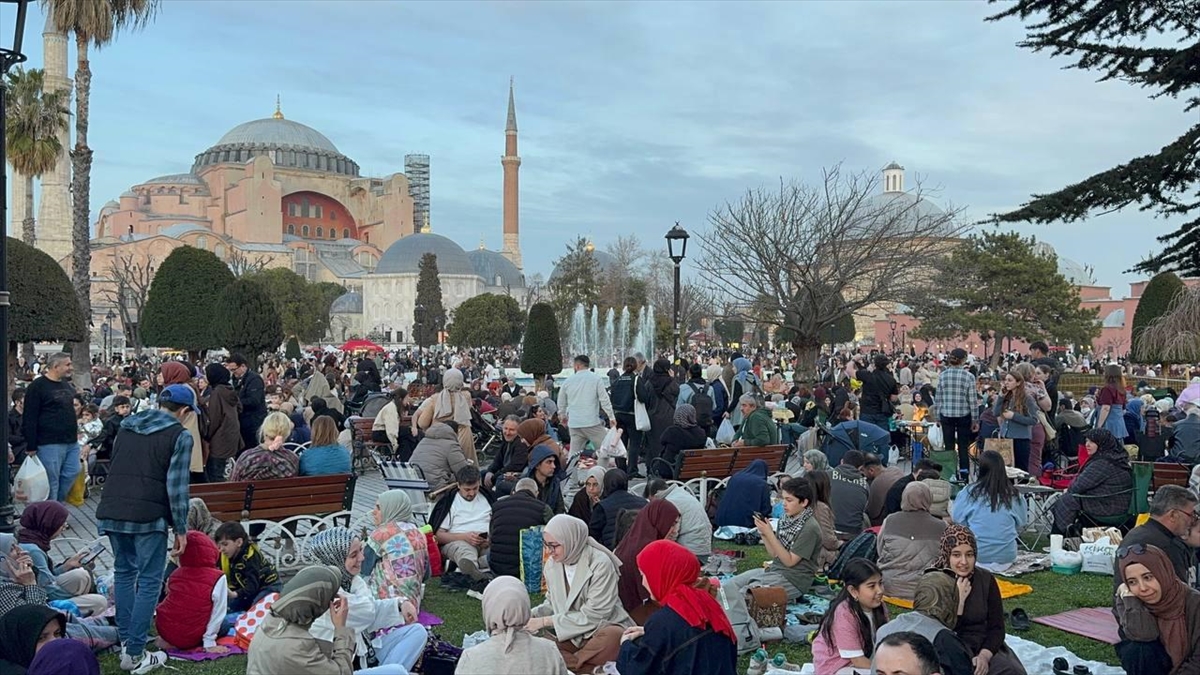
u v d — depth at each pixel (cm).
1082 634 747
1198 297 1838
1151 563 557
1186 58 1156
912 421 1991
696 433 1321
